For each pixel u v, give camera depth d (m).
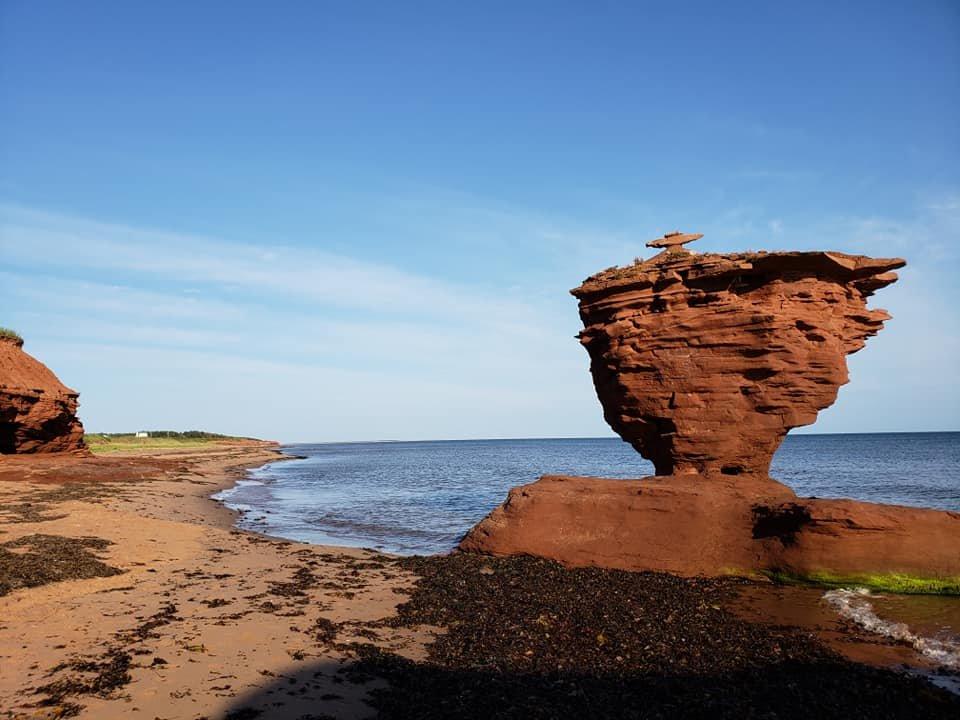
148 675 10.90
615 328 24.98
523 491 24.75
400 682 11.26
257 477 74.00
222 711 9.71
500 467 100.88
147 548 21.30
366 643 13.35
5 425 49.16
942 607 17.09
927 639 14.66
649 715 10.15
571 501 23.48
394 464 115.50
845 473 73.00
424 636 14.14
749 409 23.61
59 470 45.47
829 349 23.39
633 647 13.66
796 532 19.92
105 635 12.77
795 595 18.34
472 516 38.56
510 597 17.52
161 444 139.62
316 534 31.12
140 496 38.19
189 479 55.91
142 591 16.31
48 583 15.95
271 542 24.91
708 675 12.15
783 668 12.59
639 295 24.69
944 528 19.20
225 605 15.52
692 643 14.05
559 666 12.39
